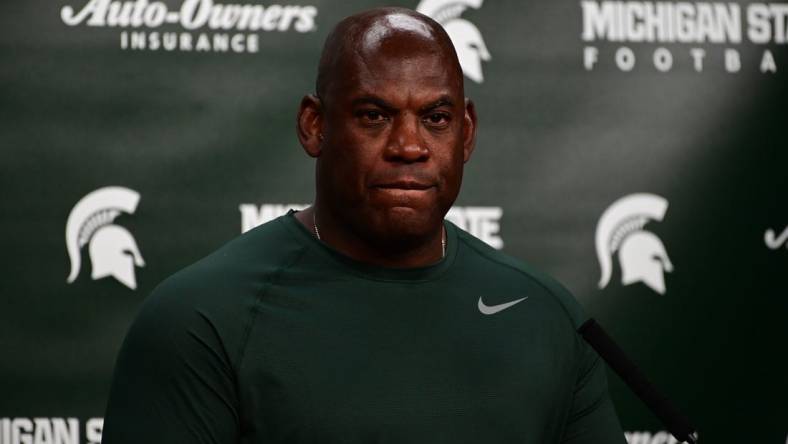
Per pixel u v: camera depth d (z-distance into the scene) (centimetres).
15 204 887
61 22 895
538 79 932
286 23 916
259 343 506
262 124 912
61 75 894
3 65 888
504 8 934
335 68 521
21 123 889
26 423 883
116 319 894
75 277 891
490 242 927
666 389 927
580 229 929
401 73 505
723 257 932
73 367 888
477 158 927
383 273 539
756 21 937
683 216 933
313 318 518
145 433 498
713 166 934
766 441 927
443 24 930
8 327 883
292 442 497
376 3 924
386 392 507
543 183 930
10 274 884
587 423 571
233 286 523
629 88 934
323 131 532
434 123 516
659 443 924
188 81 906
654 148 934
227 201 906
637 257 930
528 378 534
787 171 935
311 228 566
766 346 930
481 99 930
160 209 901
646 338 928
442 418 511
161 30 905
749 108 936
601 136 933
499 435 521
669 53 937
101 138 897
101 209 895
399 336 523
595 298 928
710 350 929
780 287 932
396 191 508
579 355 568
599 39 935
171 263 901
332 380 503
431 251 553
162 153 902
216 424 500
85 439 888
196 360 502
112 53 900
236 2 912
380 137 509
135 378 510
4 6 890
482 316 544
